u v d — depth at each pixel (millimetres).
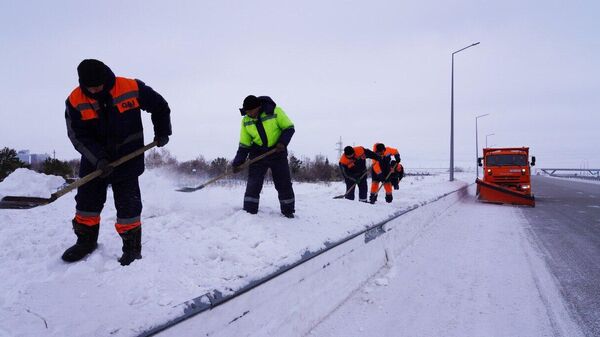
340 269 4109
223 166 22609
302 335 3348
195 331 2225
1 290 2279
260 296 2795
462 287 4680
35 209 4566
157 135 3172
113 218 4055
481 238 7707
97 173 2723
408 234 6984
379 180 9883
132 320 2045
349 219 5207
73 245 3072
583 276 5180
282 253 3525
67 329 1938
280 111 4926
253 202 4773
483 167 15922
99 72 2664
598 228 9117
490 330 3562
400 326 3607
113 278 2594
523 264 5742
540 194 21250
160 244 3387
